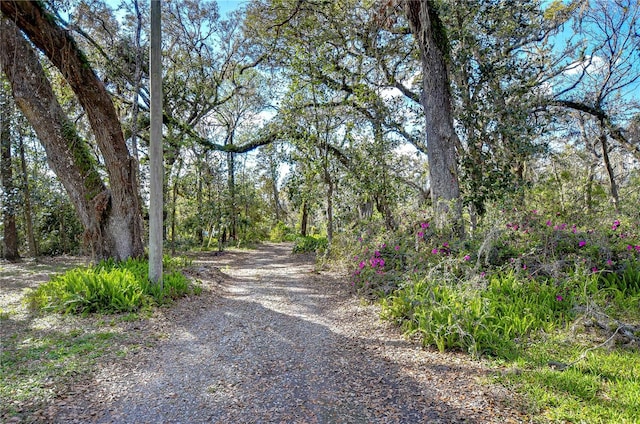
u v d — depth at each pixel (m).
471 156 9.38
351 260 8.70
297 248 16.66
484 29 9.37
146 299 5.89
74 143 7.66
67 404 2.91
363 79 12.24
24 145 12.18
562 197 10.64
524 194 9.26
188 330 4.93
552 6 10.09
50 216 14.62
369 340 4.45
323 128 12.24
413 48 10.28
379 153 11.44
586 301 4.33
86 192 7.84
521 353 3.69
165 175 13.99
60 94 10.77
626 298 4.69
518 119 8.90
